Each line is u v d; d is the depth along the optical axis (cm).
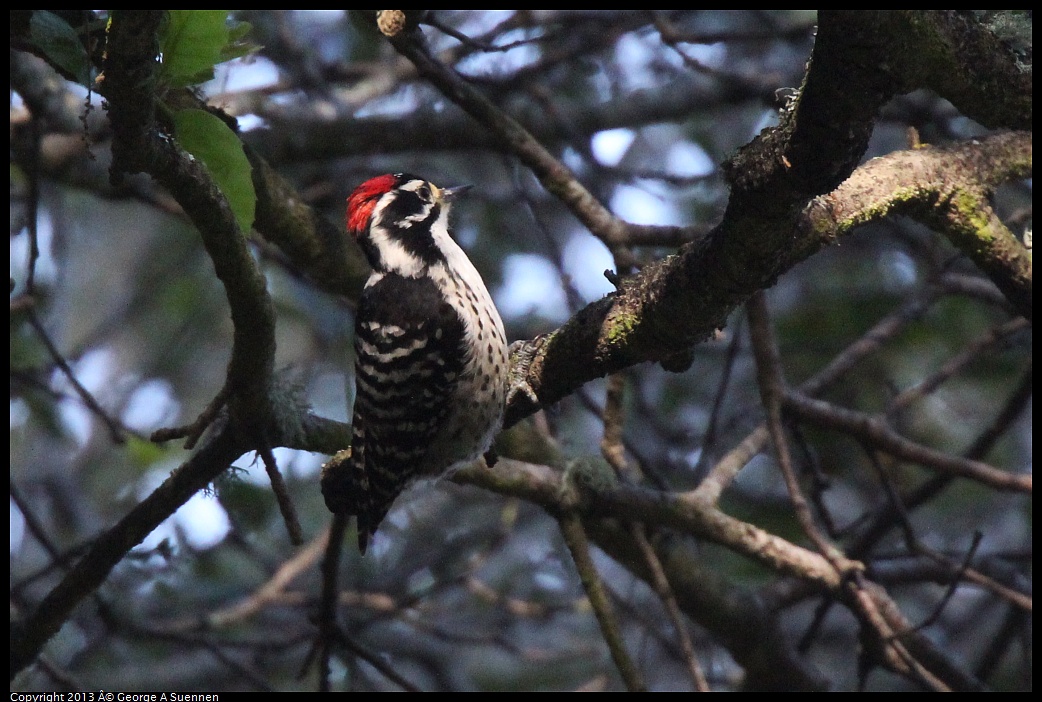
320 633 924
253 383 693
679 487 1285
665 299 639
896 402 1126
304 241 936
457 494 1421
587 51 1277
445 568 1313
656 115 1338
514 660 1533
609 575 1731
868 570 1026
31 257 945
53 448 1648
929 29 575
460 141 1236
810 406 979
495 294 1477
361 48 1455
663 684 1566
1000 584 1077
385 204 923
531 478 883
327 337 1470
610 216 923
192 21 591
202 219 597
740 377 1509
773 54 1480
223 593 1296
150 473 1399
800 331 1390
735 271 596
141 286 1720
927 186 711
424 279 870
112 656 1309
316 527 1428
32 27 594
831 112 497
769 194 545
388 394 849
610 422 946
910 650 963
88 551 871
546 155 932
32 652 840
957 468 945
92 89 592
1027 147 744
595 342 689
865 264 1462
